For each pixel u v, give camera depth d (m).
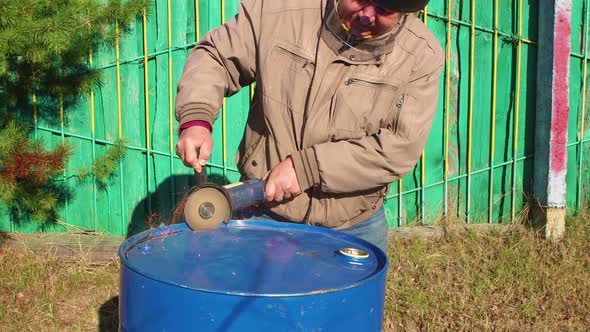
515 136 4.64
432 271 3.94
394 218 4.59
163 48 4.20
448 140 4.60
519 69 4.56
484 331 3.38
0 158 3.44
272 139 2.38
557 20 4.39
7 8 3.13
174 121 4.27
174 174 4.32
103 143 4.32
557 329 3.44
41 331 3.29
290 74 2.29
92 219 4.41
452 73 4.53
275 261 1.99
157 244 2.10
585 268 4.08
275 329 1.70
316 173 2.21
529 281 3.80
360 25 2.12
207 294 1.69
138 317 1.83
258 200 2.19
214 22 4.18
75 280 3.77
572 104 4.83
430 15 4.39
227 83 2.43
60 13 3.22
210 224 2.01
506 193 4.73
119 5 3.52
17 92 3.98
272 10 2.31
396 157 2.28
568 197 4.94
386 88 2.27
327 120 2.29
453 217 4.59
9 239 4.20
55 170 3.63
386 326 3.43
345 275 1.92
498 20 4.55
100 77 3.96
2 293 3.59
